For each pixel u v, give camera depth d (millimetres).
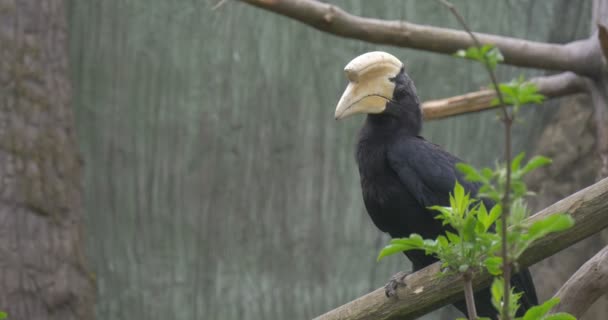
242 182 14461
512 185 3006
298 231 14398
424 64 14438
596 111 9297
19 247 12367
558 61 9062
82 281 13039
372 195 7383
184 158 14461
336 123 14438
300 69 14453
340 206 14406
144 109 14453
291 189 14453
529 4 14570
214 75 14484
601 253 5391
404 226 7336
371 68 7074
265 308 14273
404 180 7066
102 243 14375
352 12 14289
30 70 12734
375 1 14320
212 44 14453
